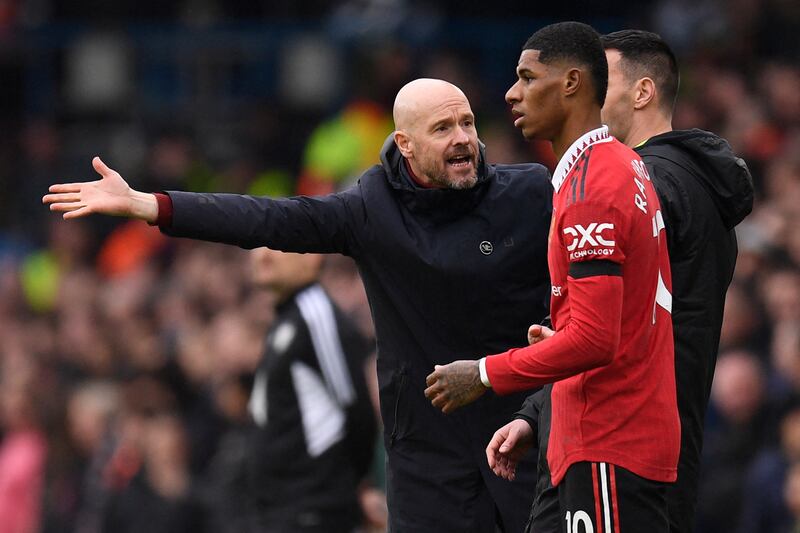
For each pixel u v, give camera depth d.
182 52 63.72
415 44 59.75
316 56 60.56
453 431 20.12
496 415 20.05
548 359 16.33
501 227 19.98
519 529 19.98
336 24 61.81
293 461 27.45
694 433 18.20
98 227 57.53
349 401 27.41
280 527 27.42
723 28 52.69
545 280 20.30
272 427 27.61
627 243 16.36
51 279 56.41
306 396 27.42
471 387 17.00
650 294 16.69
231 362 37.03
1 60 64.75
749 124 47.09
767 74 49.97
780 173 42.78
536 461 20.06
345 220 19.97
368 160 54.94
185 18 63.88
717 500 31.78
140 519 34.72
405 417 20.28
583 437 16.70
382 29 59.97
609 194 16.31
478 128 55.47
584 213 16.28
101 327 46.09
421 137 19.61
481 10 60.44
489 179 20.00
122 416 37.81
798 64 51.47
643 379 16.66
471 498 20.12
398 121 19.88
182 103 63.16
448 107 19.61
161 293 48.69
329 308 27.66
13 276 53.38
